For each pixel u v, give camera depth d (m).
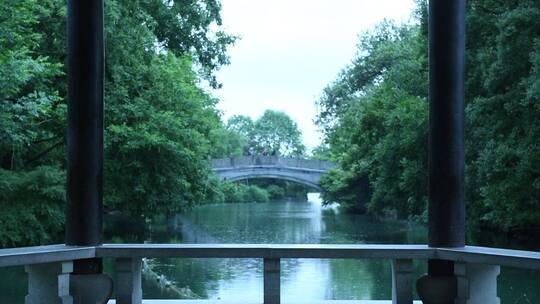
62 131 19.61
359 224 39.56
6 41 15.39
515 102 19.12
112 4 18.67
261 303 6.31
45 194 17.89
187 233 33.50
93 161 5.71
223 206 69.12
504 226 21.86
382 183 31.61
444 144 5.67
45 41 19.50
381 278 19.03
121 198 22.41
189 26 27.89
